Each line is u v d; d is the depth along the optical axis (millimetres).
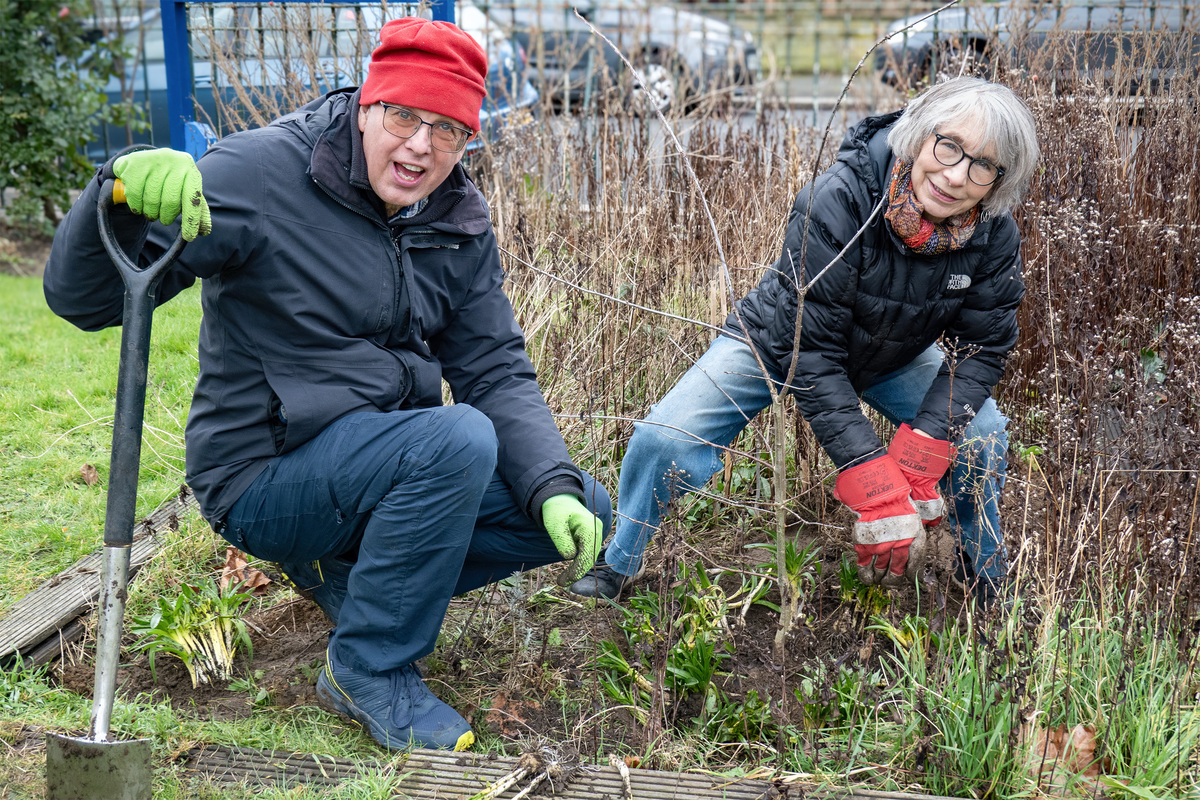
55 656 2744
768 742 2521
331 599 2613
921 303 2715
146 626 2746
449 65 2232
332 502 2342
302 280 2322
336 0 5246
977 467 2799
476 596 3037
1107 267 3805
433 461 2254
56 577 3025
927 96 2477
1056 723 2471
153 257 2188
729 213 4355
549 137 5301
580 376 3627
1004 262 2740
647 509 2965
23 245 7609
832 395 2732
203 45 5191
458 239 2504
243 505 2406
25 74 6859
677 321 3748
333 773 2318
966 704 2381
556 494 2441
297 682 2660
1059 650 2527
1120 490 2705
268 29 4957
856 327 2785
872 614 2959
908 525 2645
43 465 3727
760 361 2479
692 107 6754
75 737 2016
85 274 2131
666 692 2623
